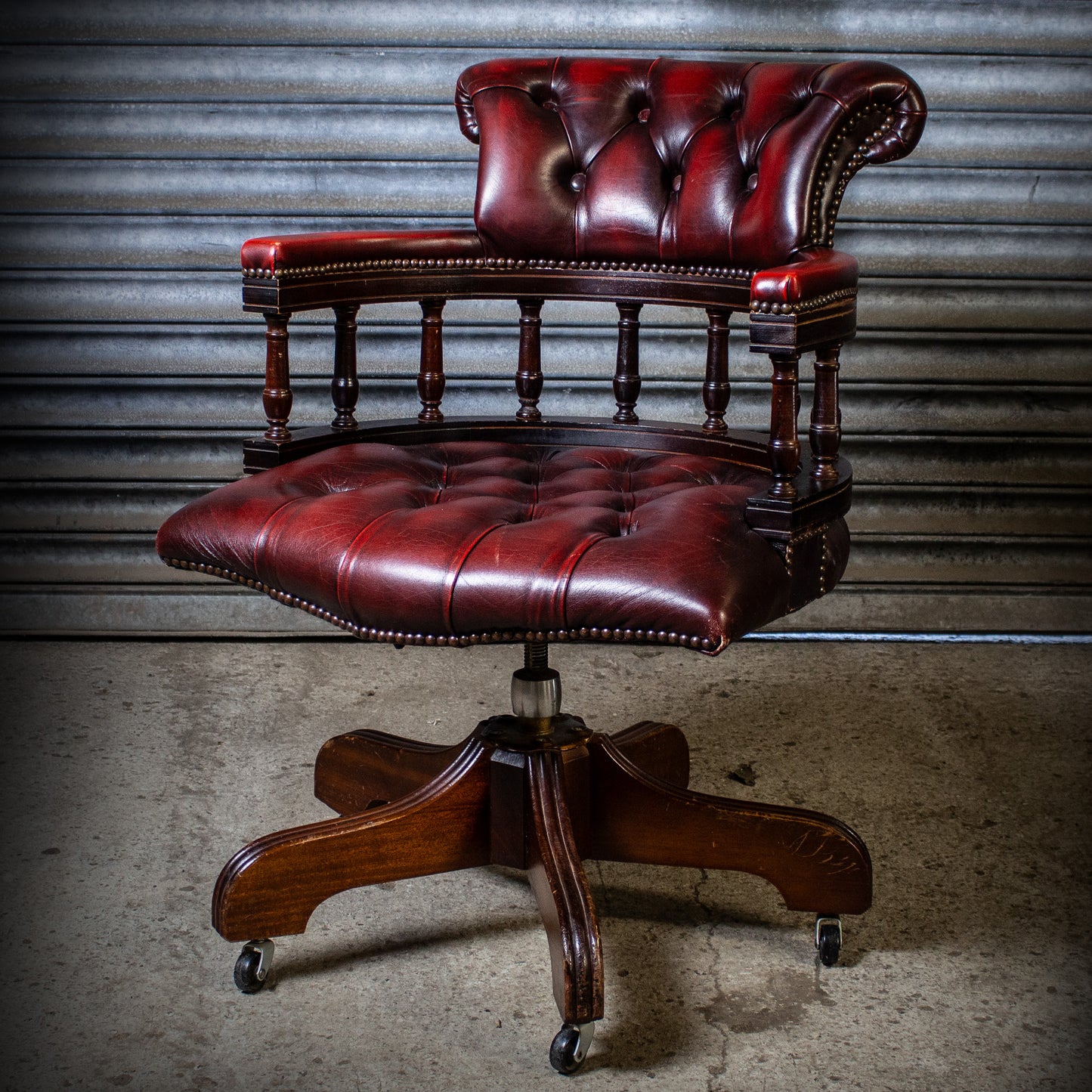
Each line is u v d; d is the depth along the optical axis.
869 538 2.55
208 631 2.55
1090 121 2.41
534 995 1.42
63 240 2.46
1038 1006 1.41
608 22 2.40
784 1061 1.31
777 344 1.23
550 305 2.48
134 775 1.93
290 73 2.42
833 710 2.21
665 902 1.62
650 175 1.67
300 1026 1.36
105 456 2.53
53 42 2.39
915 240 2.46
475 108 1.74
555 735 1.51
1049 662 2.46
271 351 1.53
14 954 1.47
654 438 1.71
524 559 1.21
